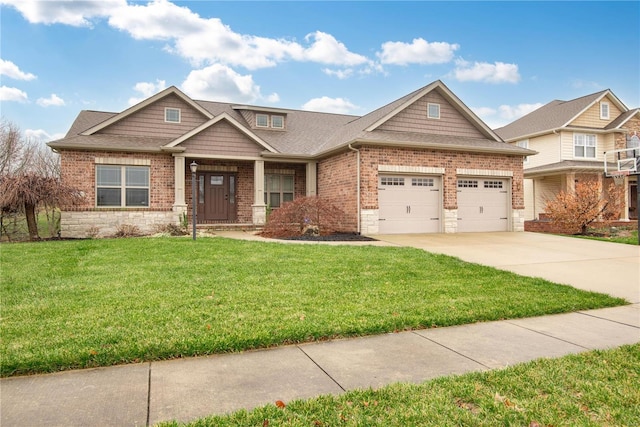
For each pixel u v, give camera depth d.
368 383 3.36
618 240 14.30
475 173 16.09
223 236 13.89
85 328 4.43
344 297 5.90
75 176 14.55
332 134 19.47
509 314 5.36
